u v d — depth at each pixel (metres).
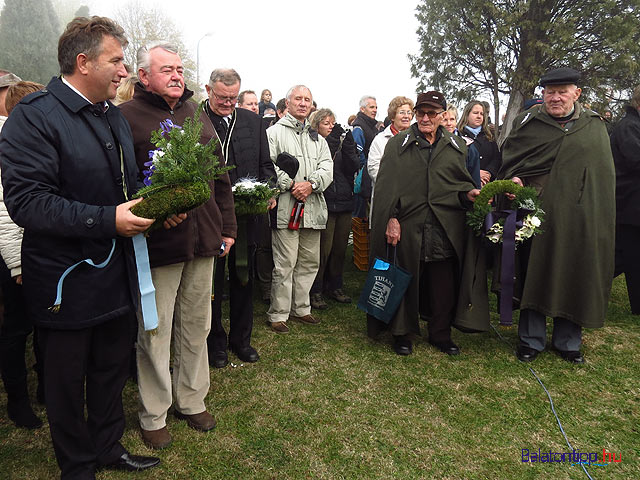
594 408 2.81
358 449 2.39
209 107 3.22
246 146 3.27
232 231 2.68
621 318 4.24
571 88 3.26
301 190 3.67
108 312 1.87
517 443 2.48
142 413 2.36
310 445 2.41
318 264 4.03
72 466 1.94
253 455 2.32
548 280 3.30
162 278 2.25
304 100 3.79
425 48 22.38
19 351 2.41
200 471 2.19
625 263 4.29
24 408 2.49
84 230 1.68
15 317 2.36
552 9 19.42
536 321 3.39
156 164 1.85
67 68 1.75
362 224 5.55
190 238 2.28
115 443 2.16
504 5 20.20
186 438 2.43
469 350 3.56
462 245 3.43
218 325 3.22
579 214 3.25
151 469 2.19
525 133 3.48
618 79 18.84
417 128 3.48
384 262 3.41
